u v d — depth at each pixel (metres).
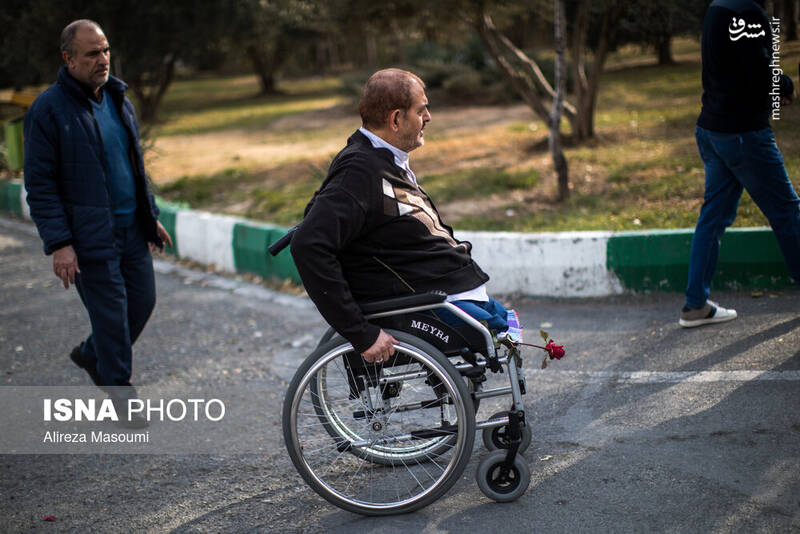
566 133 10.70
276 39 29.56
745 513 2.65
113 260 3.69
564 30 6.85
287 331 5.17
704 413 3.37
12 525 2.99
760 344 3.95
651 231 4.96
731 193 4.05
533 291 5.25
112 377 3.75
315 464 3.35
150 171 10.91
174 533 2.89
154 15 18.91
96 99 3.62
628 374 3.87
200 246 7.14
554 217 6.49
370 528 2.83
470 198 7.64
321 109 21.98
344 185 2.62
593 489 2.92
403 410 3.01
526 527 2.73
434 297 2.76
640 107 10.19
